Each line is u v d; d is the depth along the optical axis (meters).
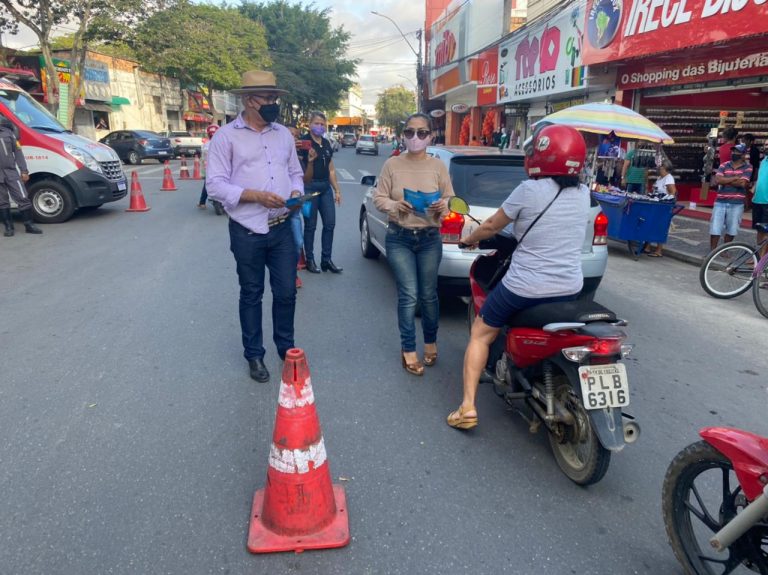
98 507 2.88
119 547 2.62
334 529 2.72
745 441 2.22
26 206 9.48
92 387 4.13
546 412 3.27
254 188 4.04
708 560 2.44
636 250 9.62
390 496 3.04
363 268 7.77
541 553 2.67
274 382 4.29
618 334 2.85
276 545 2.61
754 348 5.32
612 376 2.94
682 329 5.81
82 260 7.82
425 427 3.76
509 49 21.31
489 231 3.39
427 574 2.52
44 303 5.94
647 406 4.16
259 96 3.91
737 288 6.82
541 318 3.14
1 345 4.84
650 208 8.82
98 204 11.02
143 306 5.90
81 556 2.55
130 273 7.17
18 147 9.37
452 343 5.25
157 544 2.64
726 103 14.25
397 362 4.76
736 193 8.66
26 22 24.06
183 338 5.08
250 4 55.84
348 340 5.20
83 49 26.72
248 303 4.25
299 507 2.64
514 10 21.50
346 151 49.56
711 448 2.38
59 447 3.38
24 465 3.20
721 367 4.88
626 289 7.33
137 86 39.38
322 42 58.59
